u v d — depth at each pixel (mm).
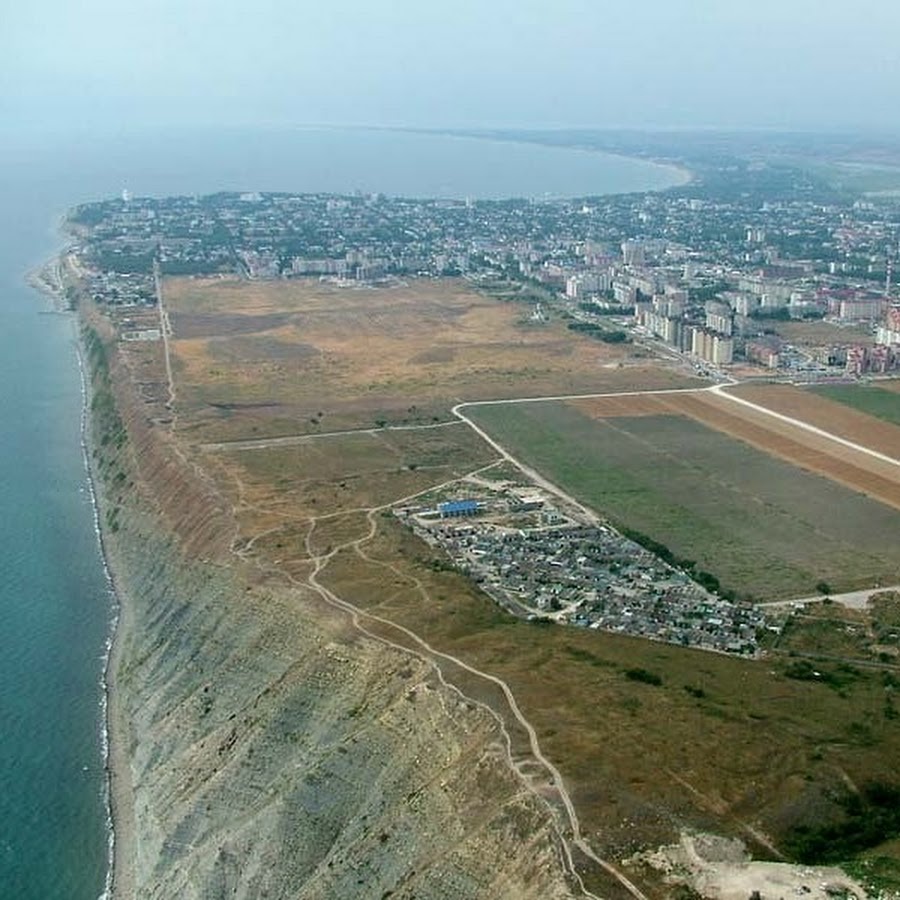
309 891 179125
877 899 144250
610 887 148500
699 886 148125
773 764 177000
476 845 165625
